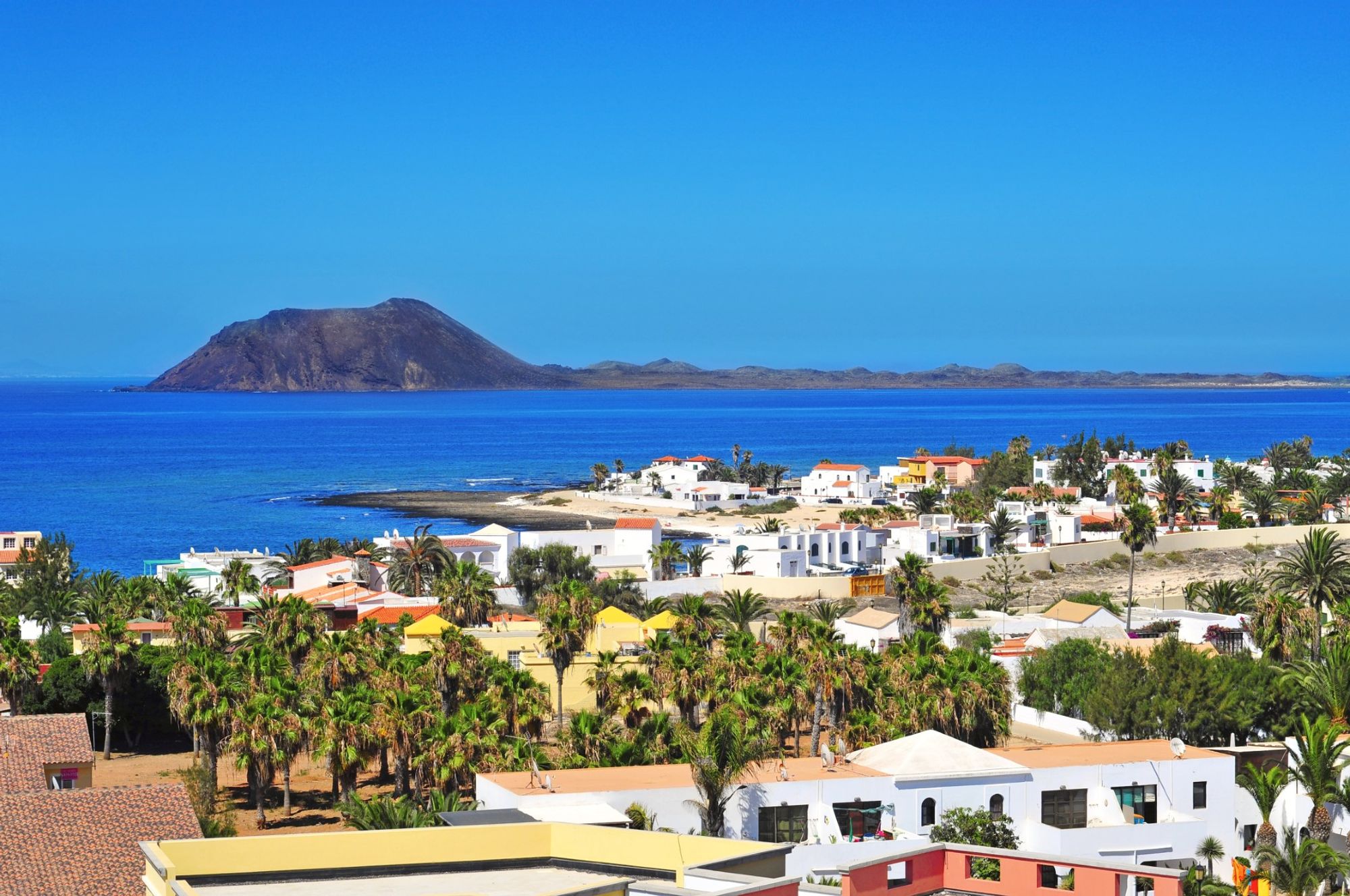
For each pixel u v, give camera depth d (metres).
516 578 171.38
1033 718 97.12
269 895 37.62
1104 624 127.94
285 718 79.38
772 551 188.62
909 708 82.00
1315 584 118.00
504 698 82.69
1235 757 76.50
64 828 51.59
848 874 35.91
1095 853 66.31
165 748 103.75
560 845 40.81
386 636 105.25
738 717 72.25
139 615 130.00
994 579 176.62
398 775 76.25
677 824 61.53
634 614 147.00
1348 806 69.06
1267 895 64.56
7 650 101.88
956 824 65.50
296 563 180.88
